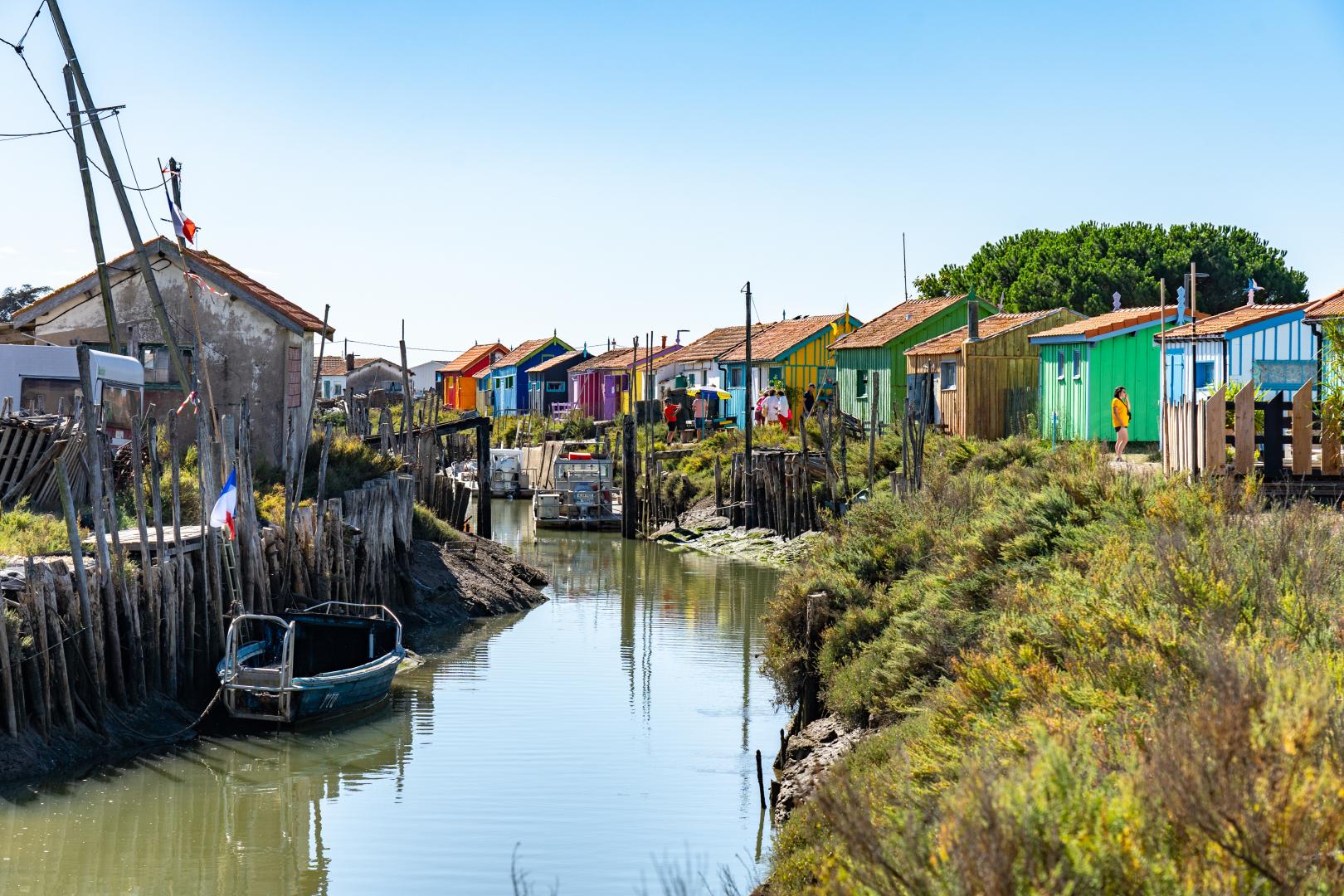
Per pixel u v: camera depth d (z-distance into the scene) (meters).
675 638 26.56
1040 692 9.91
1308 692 7.03
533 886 12.41
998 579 15.57
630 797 15.39
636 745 17.80
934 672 14.39
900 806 8.51
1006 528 16.77
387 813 14.73
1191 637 9.58
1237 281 65.94
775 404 55.53
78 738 15.88
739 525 45.03
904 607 17.03
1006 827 5.84
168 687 17.92
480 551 34.94
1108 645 10.05
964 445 36.56
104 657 16.44
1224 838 5.68
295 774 16.20
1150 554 12.91
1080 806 6.11
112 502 18.28
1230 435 17.17
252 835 14.00
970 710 10.67
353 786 15.71
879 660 15.62
